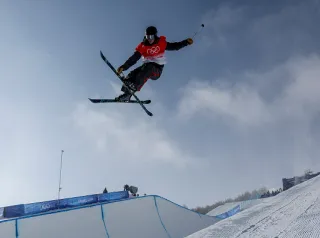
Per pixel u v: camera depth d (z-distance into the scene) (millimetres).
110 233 14258
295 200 5613
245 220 5074
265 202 6734
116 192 18969
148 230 15258
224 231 4691
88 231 13875
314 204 4750
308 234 3428
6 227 12492
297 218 4258
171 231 15836
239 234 4293
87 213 14617
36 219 13320
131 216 15562
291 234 3629
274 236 3773
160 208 16984
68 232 13469
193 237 4887
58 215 13922
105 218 14836
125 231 14656
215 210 37094
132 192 19766
